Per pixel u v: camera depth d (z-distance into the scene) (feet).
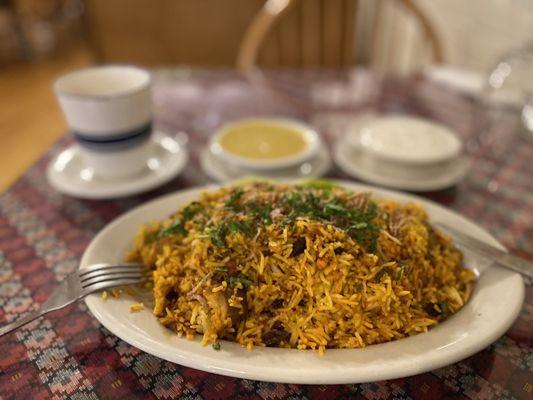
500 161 1.51
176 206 1.11
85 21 3.29
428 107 1.87
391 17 3.80
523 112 1.75
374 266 0.86
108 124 1.24
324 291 0.83
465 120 1.77
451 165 1.44
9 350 0.84
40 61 5.25
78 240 1.15
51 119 4.05
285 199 0.96
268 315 0.86
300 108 1.86
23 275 1.03
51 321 0.91
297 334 0.82
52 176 1.33
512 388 0.78
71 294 0.85
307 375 0.69
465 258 0.98
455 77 2.07
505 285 0.86
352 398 0.77
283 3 2.31
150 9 3.19
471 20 3.13
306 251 0.85
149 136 1.35
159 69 2.19
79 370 0.81
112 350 0.85
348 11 2.54
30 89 4.64
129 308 0.83
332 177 1.43
